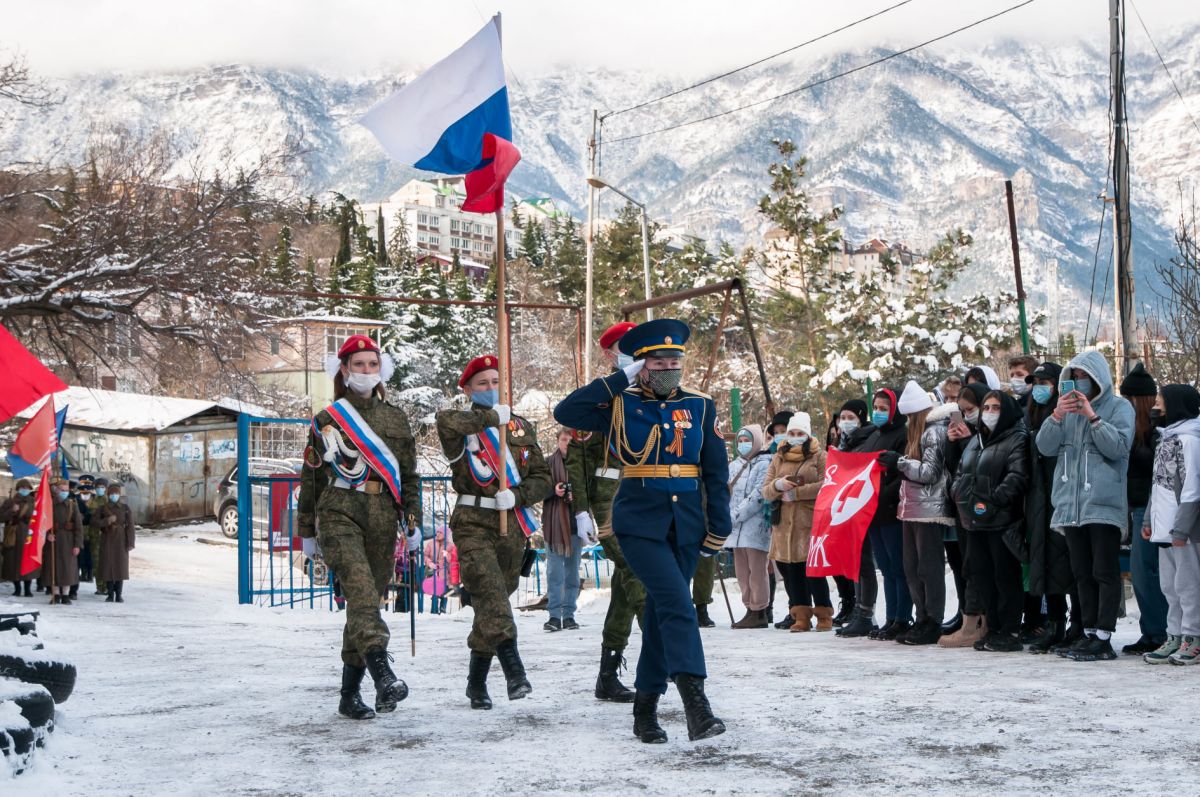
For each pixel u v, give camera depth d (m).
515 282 89.31
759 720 6.22
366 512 6.72
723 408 41.84
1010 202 27.06
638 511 5.81
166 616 15.30
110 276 23.94
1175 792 4.59
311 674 8.54
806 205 44.91
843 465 10.81
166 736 6.21
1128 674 7.50
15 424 27.67
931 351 42.03
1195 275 22.27
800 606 11.98
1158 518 8.09
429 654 9.55
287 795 4.98
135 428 34.53
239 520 16.36
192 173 25.81
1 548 20.19
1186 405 8.12
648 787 4.94
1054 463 8.90
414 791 4.99
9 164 25.80
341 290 70.06
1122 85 19.97
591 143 36.00
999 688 6.97
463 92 8.35
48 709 5.91
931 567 10.02
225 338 25.47
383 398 6.99
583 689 7.42
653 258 57.97
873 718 6.16
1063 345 44.78
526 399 38.09
